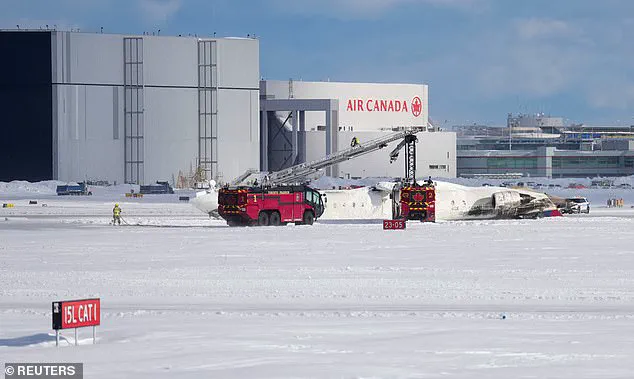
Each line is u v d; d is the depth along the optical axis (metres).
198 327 51.09
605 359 41.31
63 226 158.75
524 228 149.75
